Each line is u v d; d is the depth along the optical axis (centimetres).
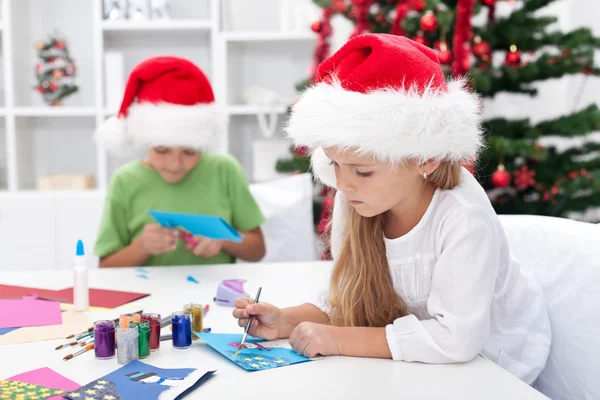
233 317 114
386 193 94
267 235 229
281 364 88
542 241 125
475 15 234
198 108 168
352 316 106
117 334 89
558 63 239
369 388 79
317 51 262
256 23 308
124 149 176
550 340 114
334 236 117
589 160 251
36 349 96
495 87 249
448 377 83
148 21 289
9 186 290
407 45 95
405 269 104
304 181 237
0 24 284
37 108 288
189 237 162
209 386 80
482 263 91
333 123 88
